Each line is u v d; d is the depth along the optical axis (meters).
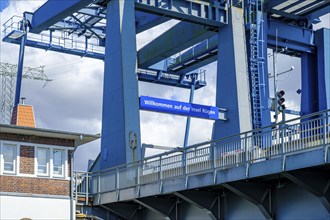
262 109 48.38
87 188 39.53
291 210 28.58
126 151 41.06
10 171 35.28
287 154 26.73
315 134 25.77
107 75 43.72
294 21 55.69
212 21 47.94
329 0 52.34
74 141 37.38
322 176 26.86
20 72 56.41
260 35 50.19
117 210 38.56
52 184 36.28
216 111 46.59
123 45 42.91
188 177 32.34
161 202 35.72
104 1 45.09
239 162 29.16
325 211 26.98
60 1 49.44
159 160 34.75
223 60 48.50
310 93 56.88
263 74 49.41
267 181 29.62
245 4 50.34
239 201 31.44
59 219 36.16
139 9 45.34
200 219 33.78
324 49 55.78
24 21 55.53
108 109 43.16
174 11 45.91
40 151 36.31
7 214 34.69
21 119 40.94
